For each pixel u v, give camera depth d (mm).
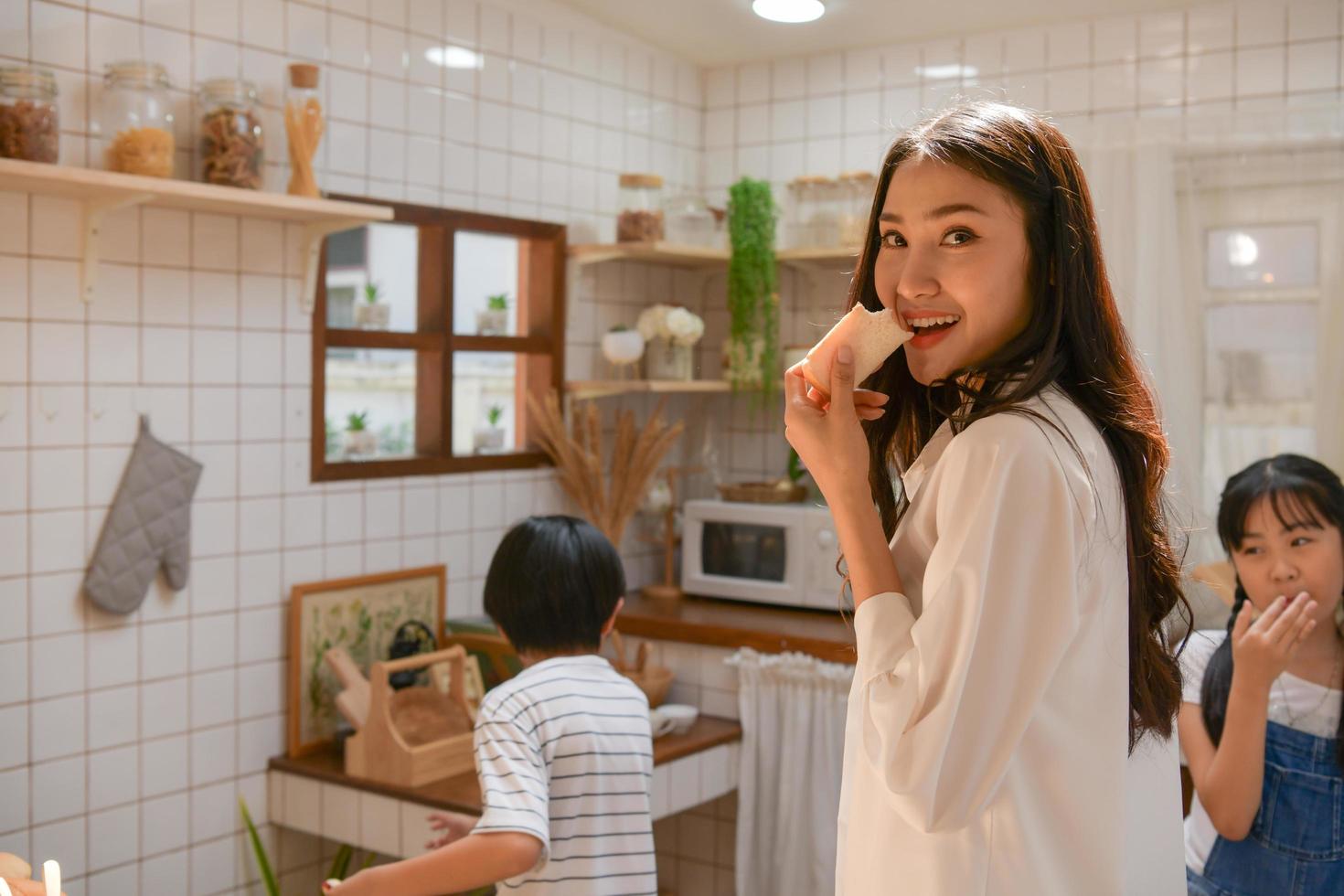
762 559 3486
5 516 2367
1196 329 3213
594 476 3508
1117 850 1005
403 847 2631
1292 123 3115
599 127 3672
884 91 3770
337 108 2908
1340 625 1770
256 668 2818
